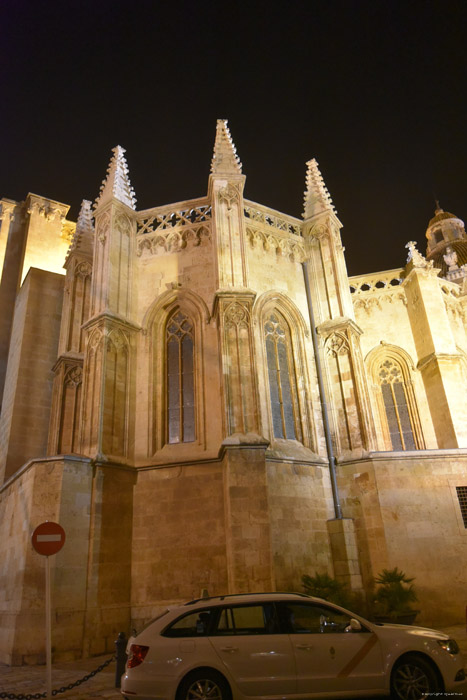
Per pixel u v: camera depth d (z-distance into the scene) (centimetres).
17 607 1493
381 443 2664
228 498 1628
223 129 2350
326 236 2384
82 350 2498
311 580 1584
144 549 1762
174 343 2131
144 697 733
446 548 1734
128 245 2222
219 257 2034
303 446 2017
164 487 1839
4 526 1931
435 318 2645
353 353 2128
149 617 1653
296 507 1820
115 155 2358
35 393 2667
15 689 1084
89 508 1680
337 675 763
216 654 759
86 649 1492
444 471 1845
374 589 1720
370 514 1823
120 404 1934
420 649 789
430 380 2606
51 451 2323
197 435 1941
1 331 3269
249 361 1850
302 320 2220
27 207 3641
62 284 2931
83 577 1581
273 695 747
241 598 831
